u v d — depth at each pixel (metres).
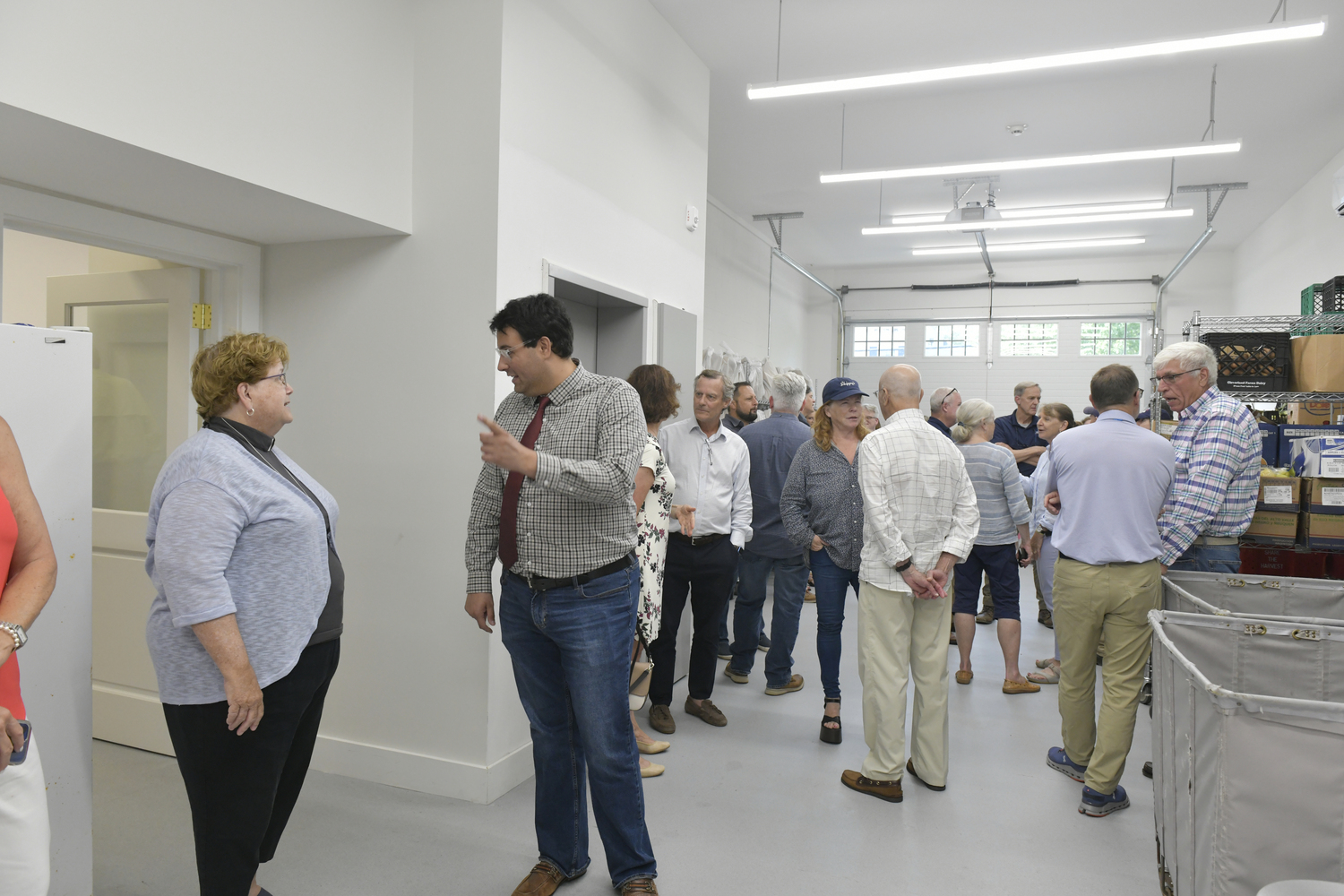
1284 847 1.37
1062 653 2.72
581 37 3.21
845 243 10.91
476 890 2.12
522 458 1.67
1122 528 2.48
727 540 3.34
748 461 3.45
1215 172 7.63
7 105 1.65
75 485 1.81
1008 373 12.10
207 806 1.67
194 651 1.62
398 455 2.77
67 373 1.80
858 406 3.08
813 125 6.55
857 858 2.31
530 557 1.90
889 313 12.61
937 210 9.21
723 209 9.02
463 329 2.68
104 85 1.83
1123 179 7.91
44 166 2.07
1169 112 6.14
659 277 3.98
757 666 4.31
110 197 2.36
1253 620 1.96
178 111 2.01
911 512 2.62
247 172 2.19
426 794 2.70
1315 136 6.62
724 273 9.10
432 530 2.72
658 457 2.65
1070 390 11.84
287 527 1.69
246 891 1.72
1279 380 3.52
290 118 2.31
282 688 1.71
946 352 12.38
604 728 1.92
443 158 2.72
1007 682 3.81
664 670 3.29
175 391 2.92
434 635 2.72
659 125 4.02
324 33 2.42
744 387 4.88
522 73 2.78
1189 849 1.65
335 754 2.85
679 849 2.35
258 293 2.96
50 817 1.76
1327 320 3.83
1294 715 1.36
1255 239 9.84
